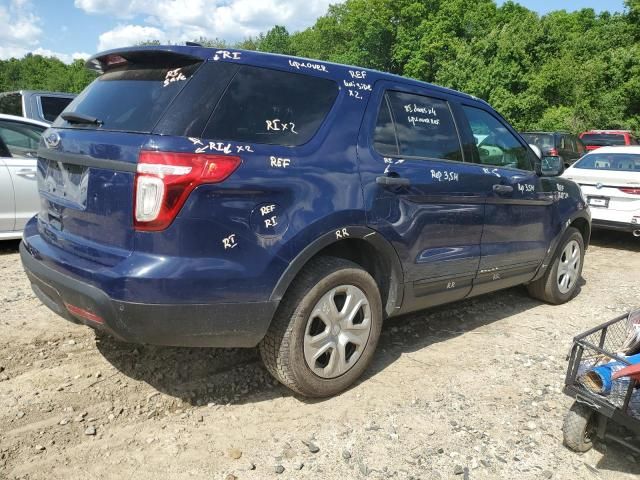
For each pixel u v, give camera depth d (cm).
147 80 303
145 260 265
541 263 509
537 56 3098
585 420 293
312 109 324
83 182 294
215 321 280
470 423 322
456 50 3250
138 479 262
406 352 415
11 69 10912
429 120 398
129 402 323
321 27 6788
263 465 276
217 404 329
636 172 827
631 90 3341
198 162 266
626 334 330
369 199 334
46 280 302
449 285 406
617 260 785
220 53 297
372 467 279
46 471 263
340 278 324
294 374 314
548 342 449
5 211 606
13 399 316
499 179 438
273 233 291
